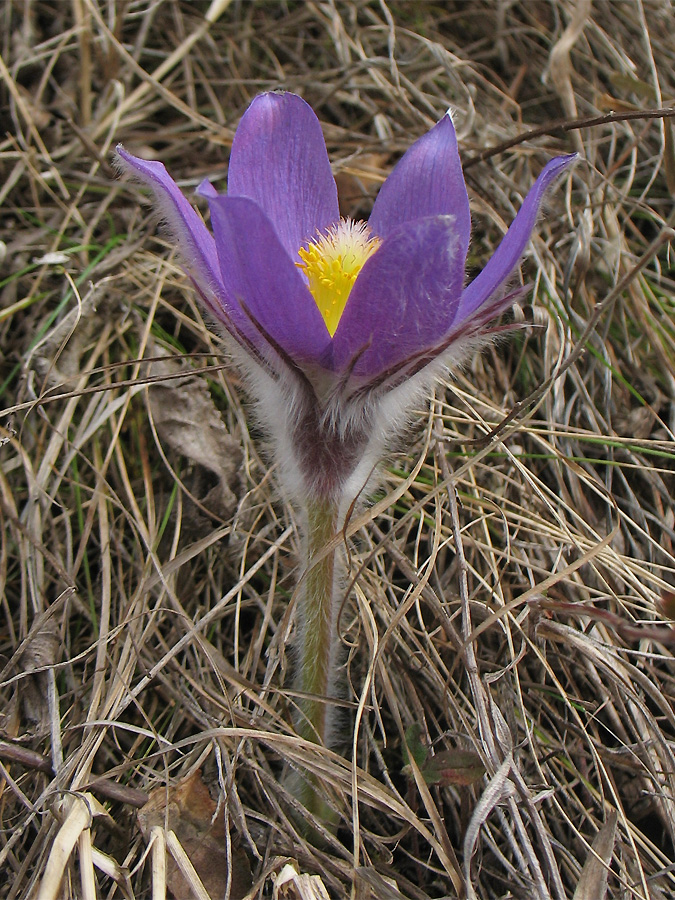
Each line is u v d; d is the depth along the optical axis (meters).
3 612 0.14
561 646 0.14
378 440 0.11
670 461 0.16
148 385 0.16
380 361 0.09
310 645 0.12
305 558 0.12
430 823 0.12
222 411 0.16
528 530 0.14
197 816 0.11
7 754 0.11
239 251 0.09
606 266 0.18
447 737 0.13
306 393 0.10
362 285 0.09
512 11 0.22
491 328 0.10
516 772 0.11
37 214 0.18
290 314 0.09
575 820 0.12
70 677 0.13
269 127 0.11
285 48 0.21
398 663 0.13
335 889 0.11
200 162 0.19
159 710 0.13
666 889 0.11
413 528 0.15
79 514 0.15
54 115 0.19
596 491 0.15
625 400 0.17
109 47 0.19
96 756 0.12
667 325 0.17
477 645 0.14
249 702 0.13
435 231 0.08
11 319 0.17
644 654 0.12
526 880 0.11
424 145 0.11
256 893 0.10
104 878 0.11
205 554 0.15
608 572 0.15
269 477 0.15
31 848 0.11
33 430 0.15
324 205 0.12
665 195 0.19
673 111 0.14
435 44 0.20
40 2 0.20
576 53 0.22
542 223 0.19
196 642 0.13
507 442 0.16
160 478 0.16
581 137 0.20
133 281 0.17
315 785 0.12
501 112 0.21
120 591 0.14
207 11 0.21
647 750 0.12
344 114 0.21
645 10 0.22
